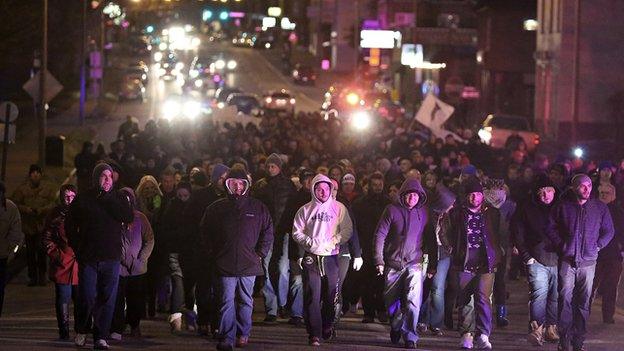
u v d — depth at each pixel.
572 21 122.75
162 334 30.80
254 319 34.16
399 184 34.41
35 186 42.44
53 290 41.88
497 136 108.06
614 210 33.94
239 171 27.69
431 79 184.62
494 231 28.73
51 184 42.66
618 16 121.19
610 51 121.56
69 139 103.88
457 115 159.12
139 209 32.28
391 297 28.83
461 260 28.64
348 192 34.94
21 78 161.38
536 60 133.75
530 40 150.38
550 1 128.88
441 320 30.97
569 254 28.02
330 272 28.84
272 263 32.84
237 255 27.50
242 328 28.25
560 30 123.69
